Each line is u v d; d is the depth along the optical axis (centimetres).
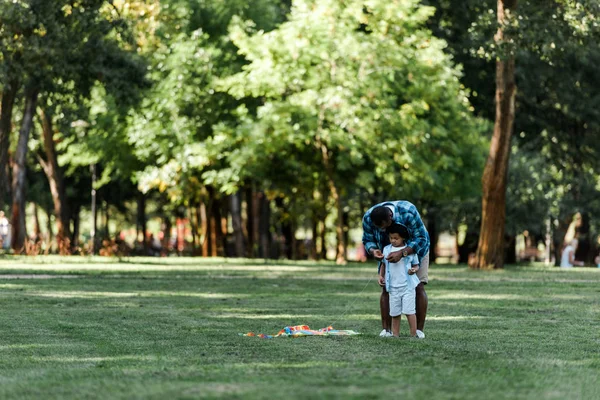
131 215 7431
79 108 4262
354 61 3731
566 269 3441
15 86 3669
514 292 2122
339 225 3928
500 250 3381
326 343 1082
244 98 4316
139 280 2498
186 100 4222
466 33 4725
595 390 738
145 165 4688
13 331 1266
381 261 1207
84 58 3522
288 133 3781
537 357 968
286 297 1948
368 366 858
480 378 782
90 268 3106
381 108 3766
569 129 5200
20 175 4803
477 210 5344
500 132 3291
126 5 3647
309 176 4212
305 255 6175
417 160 3900
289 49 3716
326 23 3712
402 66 3738
